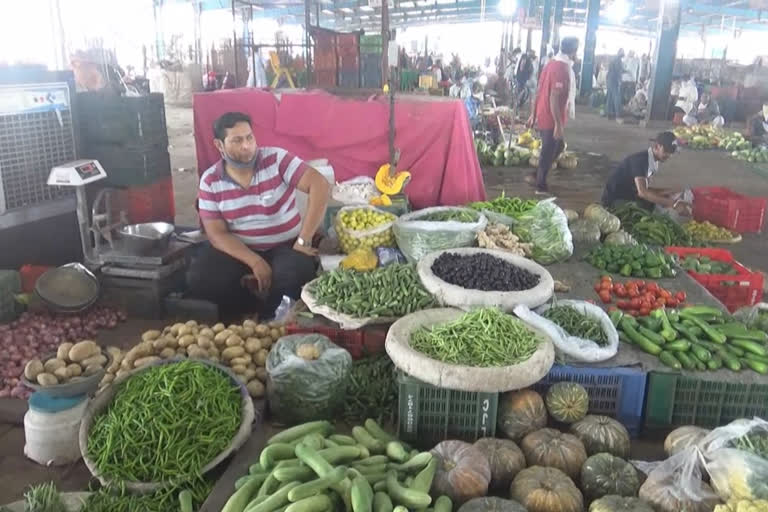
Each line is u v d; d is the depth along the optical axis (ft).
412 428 8.88
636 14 117.19
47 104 15.71
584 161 38.88
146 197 17.04
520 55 60.95
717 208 23.26
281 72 32.12
